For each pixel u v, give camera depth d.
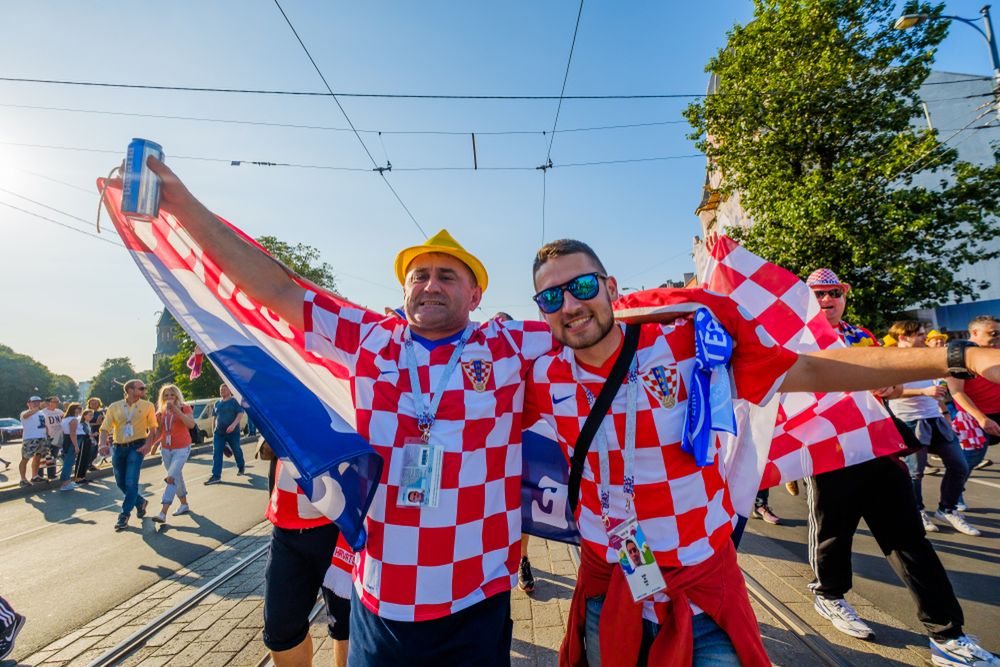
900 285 12.65
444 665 1.62
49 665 2.95
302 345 2.28
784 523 5.12
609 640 1.58
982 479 6.76
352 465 1.70
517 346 1.88
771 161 14.45
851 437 2.53
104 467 12.38
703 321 1.61
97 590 4.16
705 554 1.58
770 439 2.07
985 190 12.61
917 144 12.62
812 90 13.58
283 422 1.62
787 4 14.05
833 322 3.21
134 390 6.40
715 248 2.56
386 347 1.85
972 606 3.22
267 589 2.17
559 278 1.55
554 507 2.17
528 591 3.51
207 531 5.84
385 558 1.63
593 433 1.64
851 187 12.74
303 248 27.09
